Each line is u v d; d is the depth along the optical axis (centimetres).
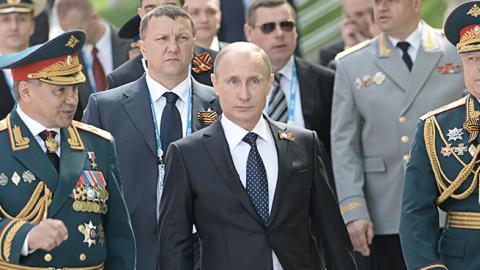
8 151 1572
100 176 1614
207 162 1691
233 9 2812
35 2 2514
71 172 1585
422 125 1719
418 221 1702
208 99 1930
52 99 1565
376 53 2150
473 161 1678
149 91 1916
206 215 1684
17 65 1559
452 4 2778
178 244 1683
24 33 2417
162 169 1884
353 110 2158
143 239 1872
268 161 1700
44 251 1562
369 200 2144
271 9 2241
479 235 1678
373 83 2139
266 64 1697
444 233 1712
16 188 1562
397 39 2141
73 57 1582
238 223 1675
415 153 1719
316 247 1725
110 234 1639
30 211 1561
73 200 1582
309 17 2888
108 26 2542
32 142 1577
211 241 1684
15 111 1591
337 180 2136
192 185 1688
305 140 1723
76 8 2522
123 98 1916
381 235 2139
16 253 1512
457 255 1686
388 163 2128
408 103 2114
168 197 1698
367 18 2598
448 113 1711
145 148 1889
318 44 2900
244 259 1667
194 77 2006
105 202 1620
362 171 2144
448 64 2119
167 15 1898
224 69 1688
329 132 2233
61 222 1498
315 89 2234
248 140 1700
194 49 2025
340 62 2172
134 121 1898
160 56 1891
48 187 1570
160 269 1691
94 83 2495
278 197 1681
